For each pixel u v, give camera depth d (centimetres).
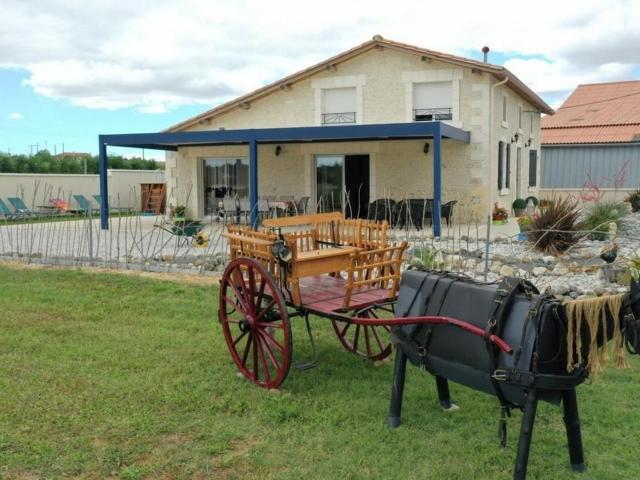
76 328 683
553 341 331
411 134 1469
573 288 795
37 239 1499
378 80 1866
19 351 600
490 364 347
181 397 482
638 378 523
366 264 495
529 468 378
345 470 374
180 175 2152
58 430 424
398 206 1661
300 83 1962
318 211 1805
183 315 739
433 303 395
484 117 1767
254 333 511
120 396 484
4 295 852
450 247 1155
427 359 399
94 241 1455
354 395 490
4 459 382
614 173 2642
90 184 2816
